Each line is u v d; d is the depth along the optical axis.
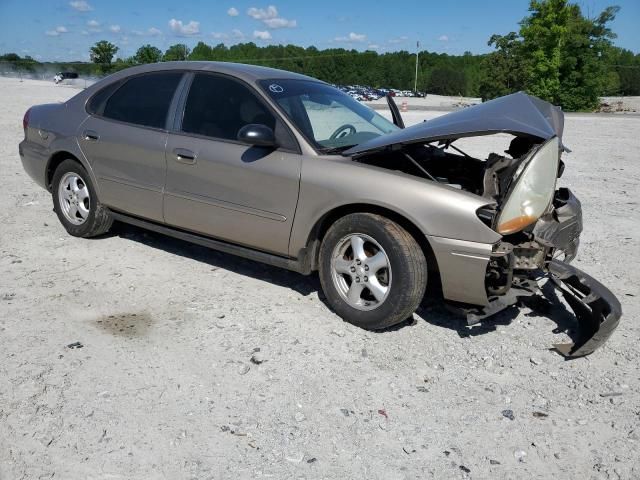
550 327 4.32
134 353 3.71
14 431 2.92
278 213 4.29
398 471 2.79
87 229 5.62
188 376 3.49
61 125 5.62
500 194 3.95
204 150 4.59
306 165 4.16
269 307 4.45
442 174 4.93
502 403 3.37
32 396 3.20
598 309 3.94
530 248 3.86
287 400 3.30
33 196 7.40
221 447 2.90
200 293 4.66
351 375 3.58
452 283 3.83
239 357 3.73
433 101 63.50
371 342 3.99
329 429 3.07
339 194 4.01
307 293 4.74
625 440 3.08
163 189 4.89
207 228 4.74
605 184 9.98
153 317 4.22
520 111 4.09
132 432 2.96
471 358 3.85
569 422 3.22
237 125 4.53
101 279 4.85
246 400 3.29
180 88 4.92
